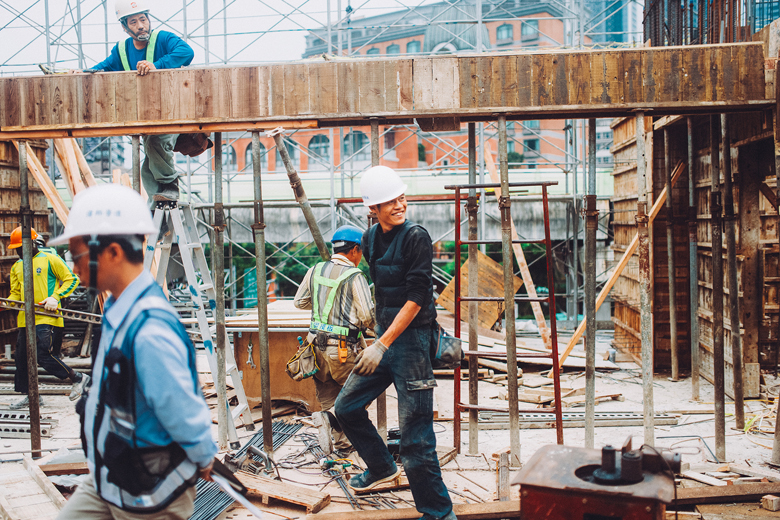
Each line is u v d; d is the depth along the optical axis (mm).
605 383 6402
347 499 3562
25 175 4184
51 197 7516
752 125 4754
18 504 3348
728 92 3766
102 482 1750
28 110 4059
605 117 4004
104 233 1704
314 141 22719
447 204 11406
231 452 4281
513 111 3838
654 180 6750
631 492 1993
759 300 5547
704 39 5047
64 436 4828
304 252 19422
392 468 3592
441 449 4238
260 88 3951
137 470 1705
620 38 24594
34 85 4051
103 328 1748
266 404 4047
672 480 2115
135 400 1678
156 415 1669
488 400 5805
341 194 10906
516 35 24391
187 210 4762
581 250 11586
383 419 4164
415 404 3084
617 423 4957
